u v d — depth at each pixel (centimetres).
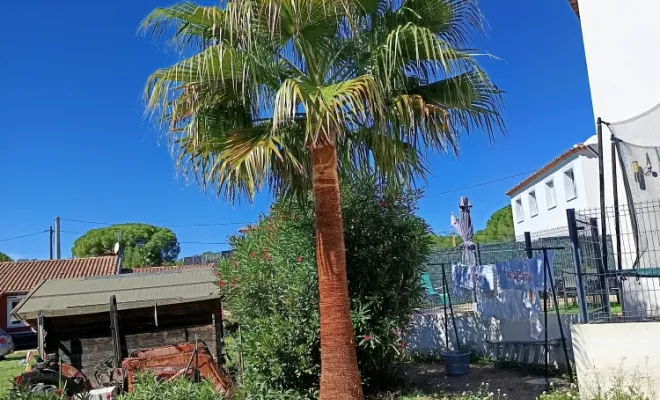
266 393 721
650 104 802
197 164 666
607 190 904
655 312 705
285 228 816
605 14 887
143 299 971
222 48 584
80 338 966
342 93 554
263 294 808
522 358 919
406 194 838
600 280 700
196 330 1012
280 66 643
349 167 713
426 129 628
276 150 568
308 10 585
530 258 856
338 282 623
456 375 886
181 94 636
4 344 1969
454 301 1170
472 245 1279
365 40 647
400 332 826
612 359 621
